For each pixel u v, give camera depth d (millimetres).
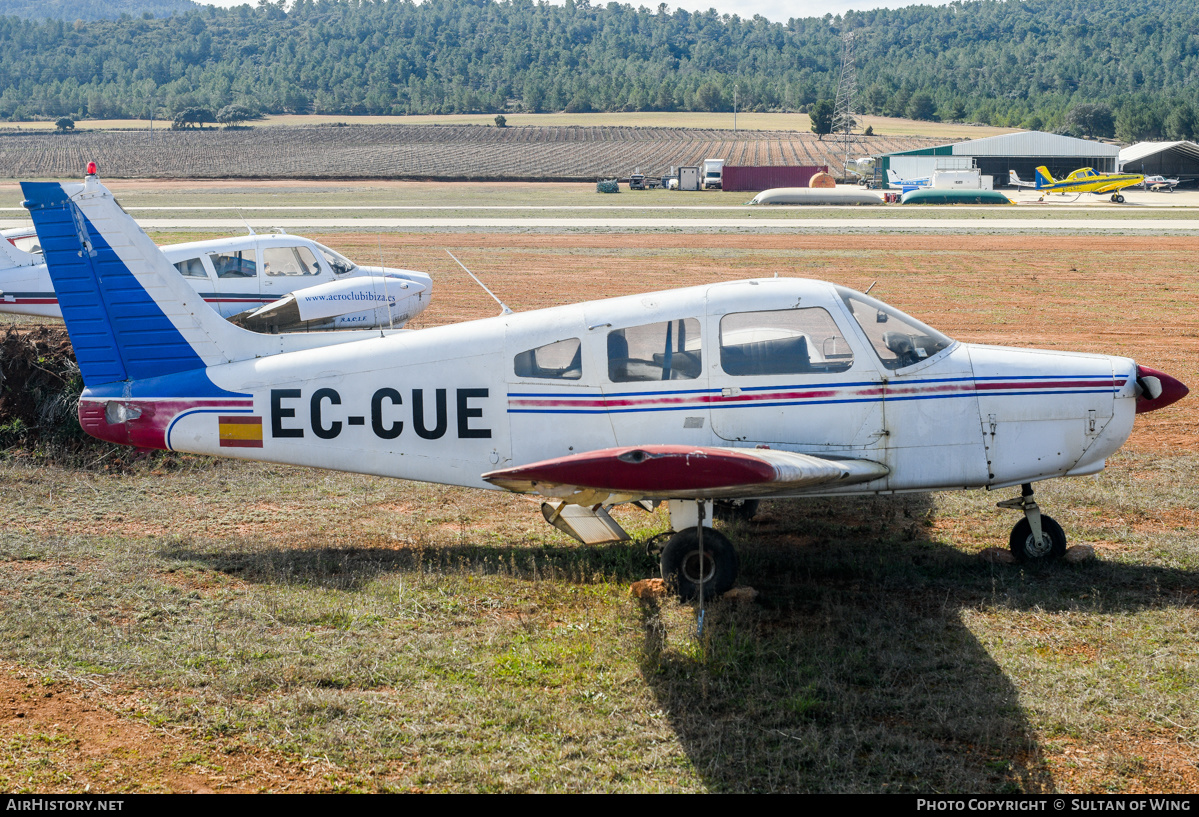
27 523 8008
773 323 6715
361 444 7211
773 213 48438
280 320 12320
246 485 9156
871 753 4555
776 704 4934
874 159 88062
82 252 7301
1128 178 67812
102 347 7426
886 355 6676
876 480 6691
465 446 7070
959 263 26906
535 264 27078
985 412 6664
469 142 130250
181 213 46781
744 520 7984
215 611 6156
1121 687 5094
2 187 81000
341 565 7020
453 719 4859
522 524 8070
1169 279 23578
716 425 6719
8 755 4539
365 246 31578
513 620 5996
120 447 10062
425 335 7184
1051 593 6316
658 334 6762
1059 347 15516
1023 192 77062
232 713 4902
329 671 5309
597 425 6844
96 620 6012
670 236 35156
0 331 12680
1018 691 5074
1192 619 5887
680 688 5148
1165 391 6879
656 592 6398
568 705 4980
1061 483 8773
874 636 5699
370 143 127500
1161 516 7914
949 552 7148
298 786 4324
